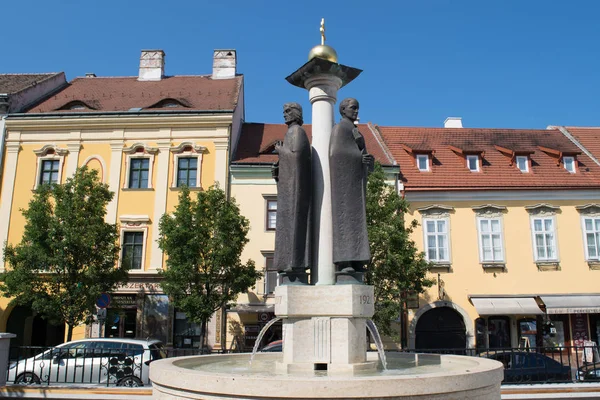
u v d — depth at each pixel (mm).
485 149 28391
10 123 25625
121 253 24312
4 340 10055
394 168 25016
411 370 6273
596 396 10219
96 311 21016
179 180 25094
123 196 24891
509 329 24219
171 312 23406
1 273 21672
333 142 6887
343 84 7648
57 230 19281
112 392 10008
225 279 20500
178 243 20266
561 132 30359
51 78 29719
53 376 12141
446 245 24562
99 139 25531
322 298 6281
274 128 29688
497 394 5078
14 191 25141
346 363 6059
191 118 25281
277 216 7027
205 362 7324
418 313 23703
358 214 6754
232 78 30844
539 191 25141
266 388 4395
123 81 31156
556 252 24625
